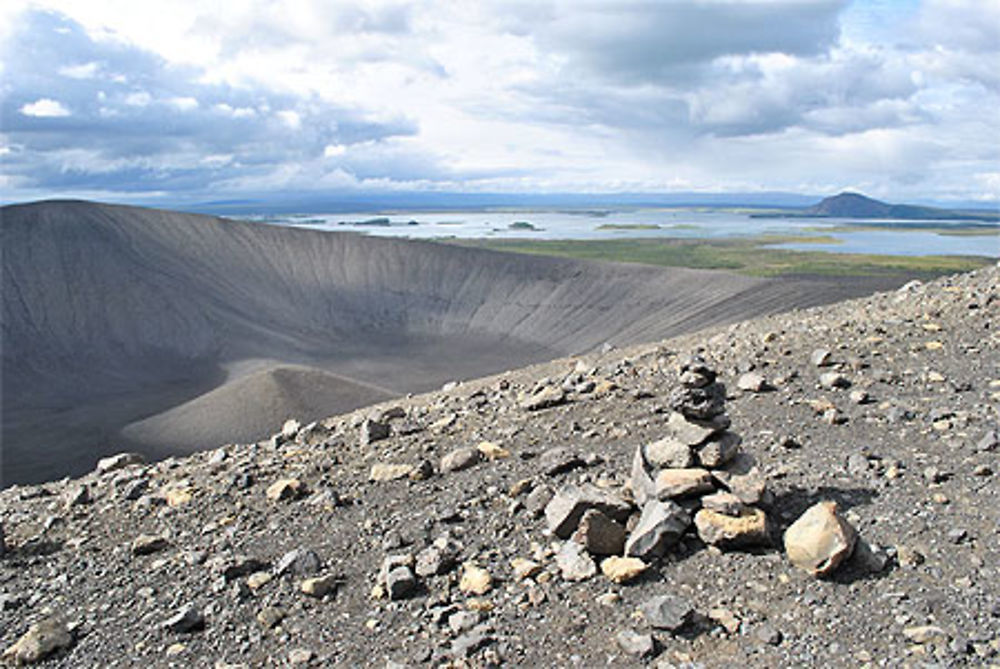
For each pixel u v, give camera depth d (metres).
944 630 6.35
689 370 8.84
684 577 7.75
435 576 8.53
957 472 9.13
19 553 10.66
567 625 7.31
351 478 12.05
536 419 13.78
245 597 8.64
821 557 7.34
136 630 8.24
